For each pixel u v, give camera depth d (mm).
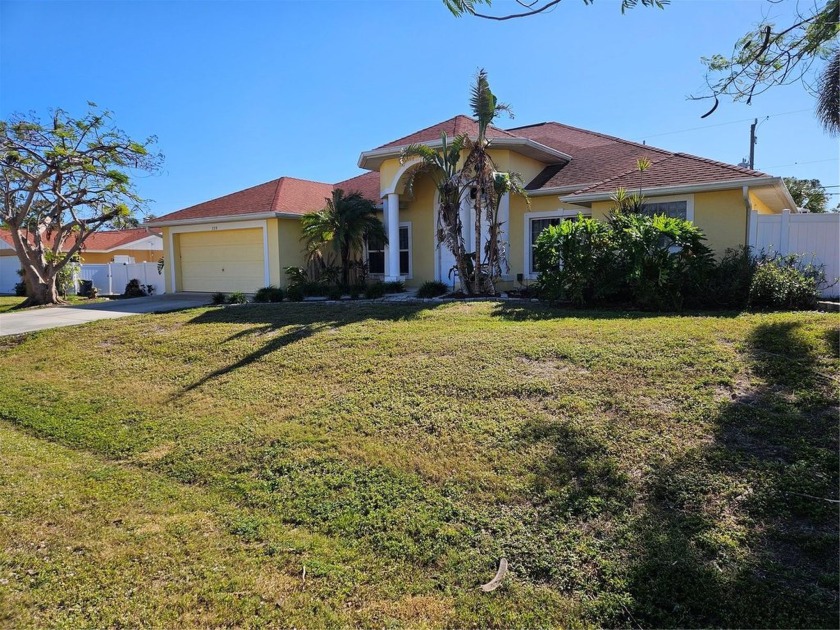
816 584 2881
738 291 9336
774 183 10750
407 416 5555
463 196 14016
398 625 2904
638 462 4207
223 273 19984
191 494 4551
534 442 4711
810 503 3506
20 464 5285
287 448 5168
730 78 5141
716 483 3824
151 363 8781
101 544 3795
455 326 9016
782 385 5195
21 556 3678
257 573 3400
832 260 10469
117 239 38438
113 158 19141
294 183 21141
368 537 3727
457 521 3805
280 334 9562
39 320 13906
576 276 10258
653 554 3242
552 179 15891
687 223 9766
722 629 2682
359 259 17500
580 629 2795
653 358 6227
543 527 3635
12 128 17344
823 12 4438
